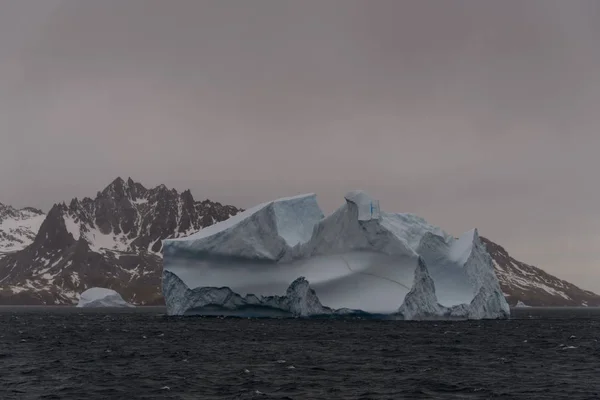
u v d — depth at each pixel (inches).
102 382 2379.4
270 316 5516.7
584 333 4933.6
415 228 5457.7
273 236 5398.6
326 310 4899.1
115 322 6441.9
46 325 5900.6
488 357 3154.5
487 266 5757.9
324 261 5132.9
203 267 5674.2
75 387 2284.7
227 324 5132.9
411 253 4923.7
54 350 3430.1
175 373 2576.3
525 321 6663.4
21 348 3550.7
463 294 5280.5
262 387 2283.5
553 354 3307.1
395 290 4845.0
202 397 2127.2
